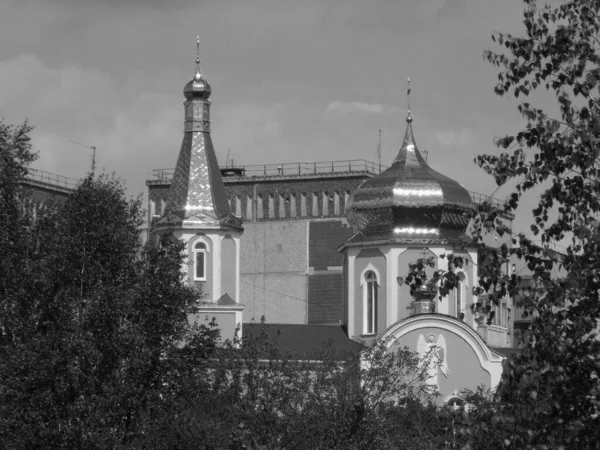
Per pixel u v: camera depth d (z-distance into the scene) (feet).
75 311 253.85
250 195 554.05
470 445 142.41
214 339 267.18
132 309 257.55
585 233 140.36
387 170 384.88
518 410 140.36
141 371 252.42
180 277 270.05
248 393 280.10
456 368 367.66
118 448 238.68
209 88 374.63
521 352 142.00
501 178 146.51
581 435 140.26
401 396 323.37
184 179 370.12
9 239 265.13
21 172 282.97
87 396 244.63
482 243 149.07
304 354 346.95
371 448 277.85
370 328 378.73
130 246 265.34
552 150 144.97
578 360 140.67
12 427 237.86
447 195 376.27
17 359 241.96
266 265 549.13
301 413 277.64
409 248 375.45
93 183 269.23
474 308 147.54
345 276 387.14
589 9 146.51
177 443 253.65
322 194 546.67
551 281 142.31
